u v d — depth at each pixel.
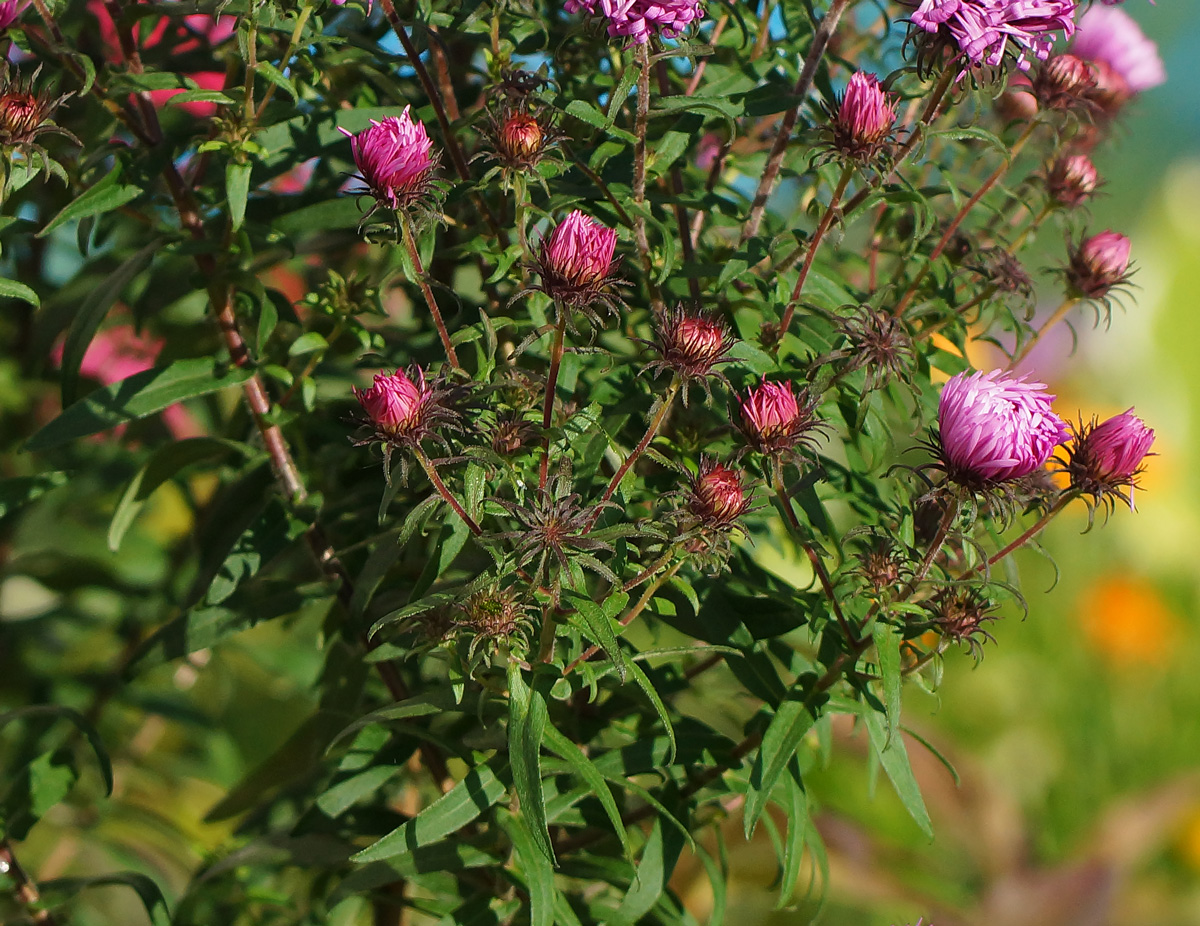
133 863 0.71
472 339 0.54
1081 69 0.59
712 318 0.55
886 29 0.62
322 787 0.65
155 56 0.64
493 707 0.56
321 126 0.60
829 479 0.59
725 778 0.58
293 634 0.76
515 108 0.55
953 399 0.53
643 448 0.53
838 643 0.56
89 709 0.71
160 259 0.65
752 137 0.64
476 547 0.59
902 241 0.63
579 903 0.60
